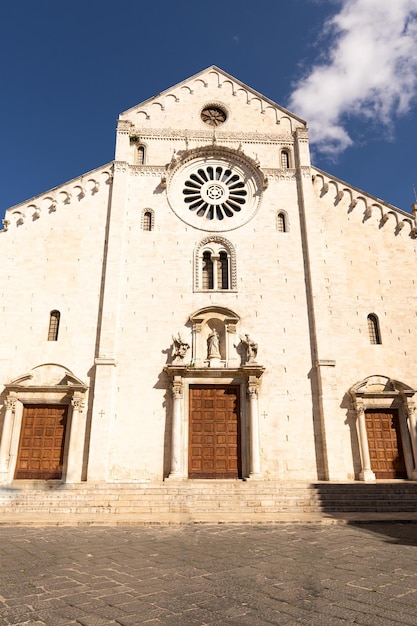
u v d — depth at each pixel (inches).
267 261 1239.5
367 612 301.7
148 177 1307.8
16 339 1134.4
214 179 1343.5
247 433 1085.1
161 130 1366.9
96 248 1226.0
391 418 1122.7
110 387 1081.4
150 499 866.1
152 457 1051.3
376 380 1140.5
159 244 1240.2
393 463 1085.1
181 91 1417.3
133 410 1082.7
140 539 589.3
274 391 1116.5
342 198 1301.7
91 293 1180.5
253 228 1273.4
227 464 1072.8
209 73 1446.9
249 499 871.1
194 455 1076.5
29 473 1042.7
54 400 1083.9
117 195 1264.8
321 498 885.2
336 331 1173.7
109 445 1048.2
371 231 1274.6
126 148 1318.9
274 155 1366.9
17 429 1063.0
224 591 351.3
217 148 1341.0
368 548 523.8
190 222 1269.7
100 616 296.0
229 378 1119.0
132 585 369.7
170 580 384.8
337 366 1145.4
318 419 1096.8
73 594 345.7
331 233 1264.8
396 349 1171.9
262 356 1146.0
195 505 845.8
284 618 291.3
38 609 310.7
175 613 301.6
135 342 1139.9
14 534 634.2
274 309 1191.6
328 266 1230.9
